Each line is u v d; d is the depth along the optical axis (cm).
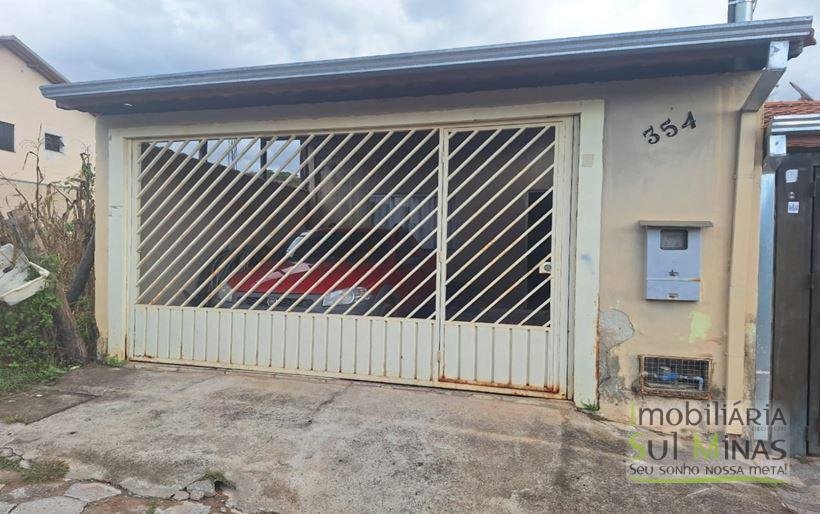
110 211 530
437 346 454
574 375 416
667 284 389
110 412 398
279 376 490
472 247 859
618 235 404
